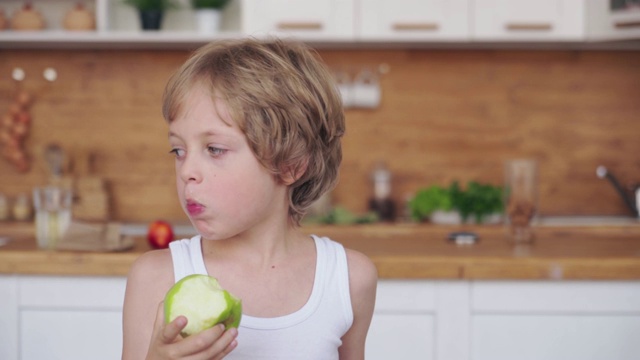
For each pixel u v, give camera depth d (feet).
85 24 9.63
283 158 2.87
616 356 6.56
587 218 10.48
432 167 10.64
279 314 2.99
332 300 3.10
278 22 9.39
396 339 6.58
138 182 10.63
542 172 10.64
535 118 10.62
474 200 9.55
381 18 9.41
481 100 10.61
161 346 2.36
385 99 10.61
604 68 10.56
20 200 10.00
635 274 6.48
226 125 2.73
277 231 3.08
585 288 6.54
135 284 3.08
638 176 10.62
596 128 10.62
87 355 6.70
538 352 6.56
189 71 2.82
